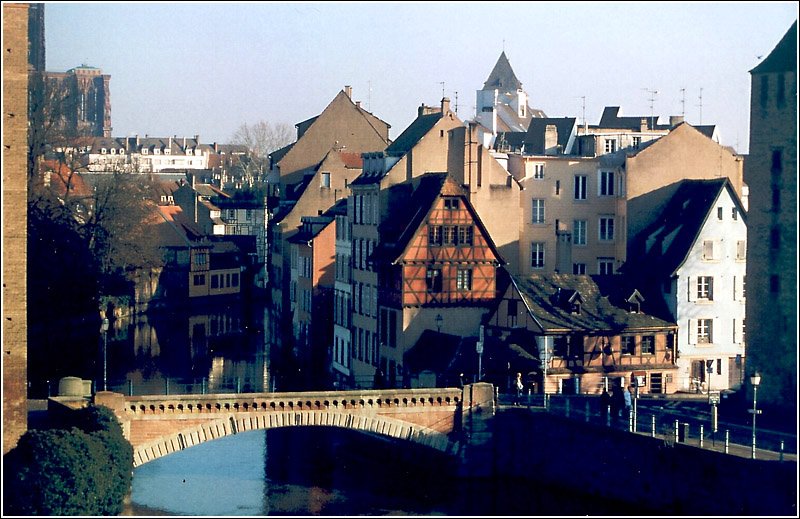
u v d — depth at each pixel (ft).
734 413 311.47
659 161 422.00
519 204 417.69
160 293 648.38
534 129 554.46
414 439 315.99
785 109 312.29
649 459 272.72
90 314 507.71
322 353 485.15
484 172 414.00
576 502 294.25
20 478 261.44
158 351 501.97
